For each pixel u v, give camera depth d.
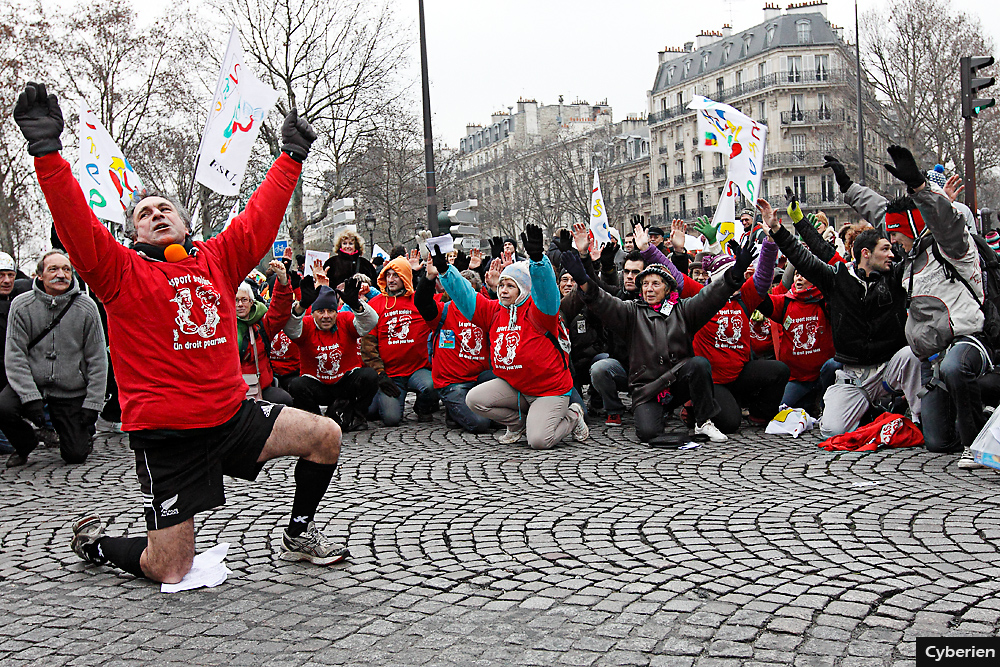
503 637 3.80
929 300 6.79
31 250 48.81
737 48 64.75
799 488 6.23
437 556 4.97
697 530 5.28
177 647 3.83
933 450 7.14
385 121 39.44
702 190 66.06
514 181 72.62
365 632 3.90
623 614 4.00
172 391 4.28
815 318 8.77
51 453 8.76
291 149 4.61
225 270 4.48
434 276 9.02
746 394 8.87
